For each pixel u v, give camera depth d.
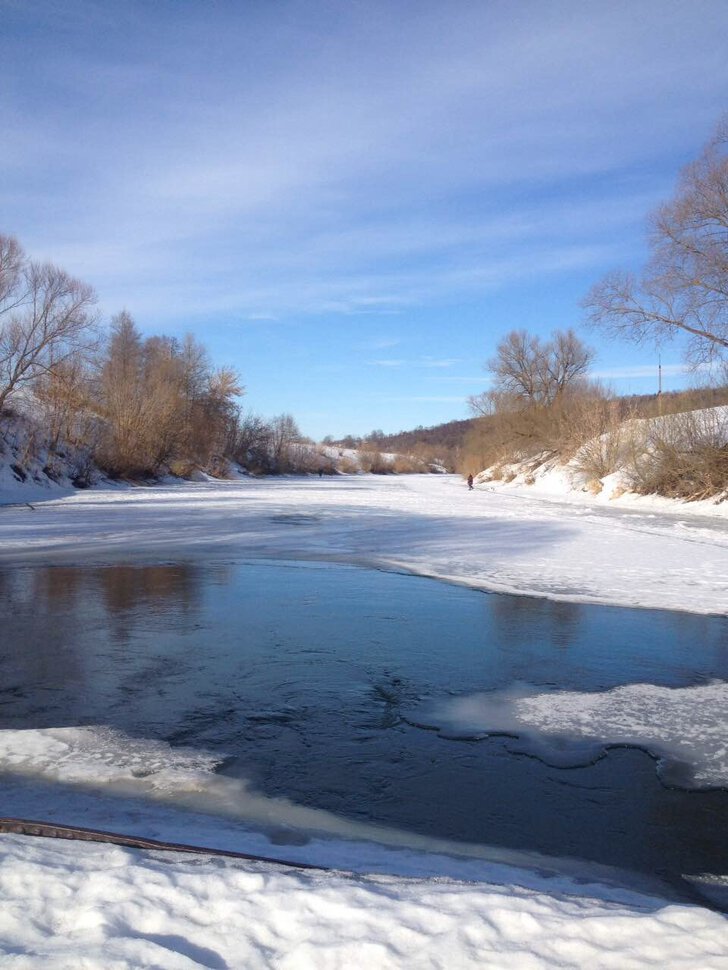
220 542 20.09
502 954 3.01
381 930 3.18
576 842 4.84
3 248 39.03
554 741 6.60
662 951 3.06
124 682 8.05
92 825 4.81
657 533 23.59
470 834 4.90
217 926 3.20
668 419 37.91
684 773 5.95
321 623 10.89
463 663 8.97
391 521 26.70
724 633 10.59
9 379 41.66
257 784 5.62
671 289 34.44
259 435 95.50
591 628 10.81
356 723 6.96
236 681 8.13
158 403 57.34
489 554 18.28
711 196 32.62
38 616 11.17
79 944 2.98
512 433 67.62
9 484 39.91
